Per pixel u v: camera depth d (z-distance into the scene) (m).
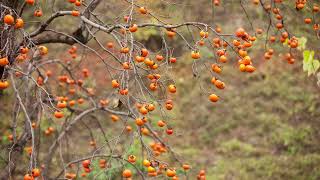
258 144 8.66
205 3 8.11
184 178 7.09
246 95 10.08
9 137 5.89
